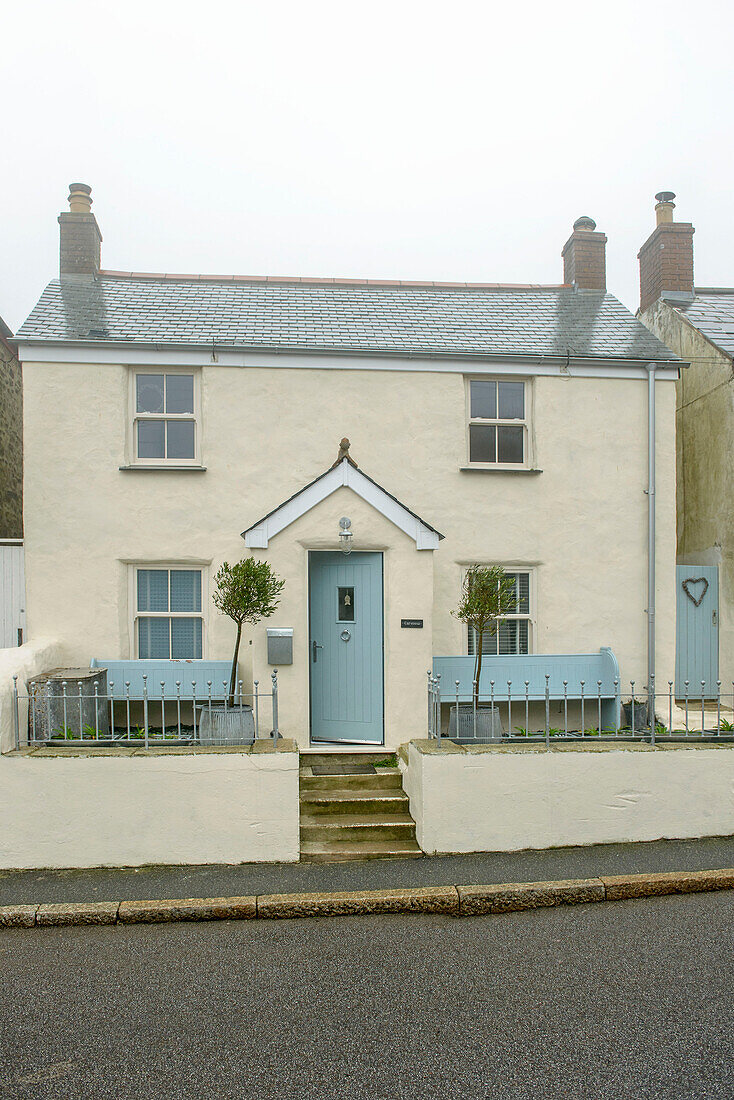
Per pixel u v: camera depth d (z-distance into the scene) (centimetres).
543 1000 437
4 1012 427
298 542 805
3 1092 360
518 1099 354
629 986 452
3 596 909
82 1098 356
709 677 1050
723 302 1255
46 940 519
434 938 521
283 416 930
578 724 931
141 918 545
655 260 1279
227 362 923
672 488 992
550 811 661
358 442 941
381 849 650
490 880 594
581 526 974
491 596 758
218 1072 374
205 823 632
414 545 811
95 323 947
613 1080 366
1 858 621
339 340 958
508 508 963
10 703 655
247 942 515
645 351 995
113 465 905
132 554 905
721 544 1053
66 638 893
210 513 916
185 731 877
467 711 754
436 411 952
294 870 619
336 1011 427
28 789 623
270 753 635
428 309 1100
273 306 1062
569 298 1177
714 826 686
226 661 870
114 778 627
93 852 625
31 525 892
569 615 970
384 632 815
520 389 991
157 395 934
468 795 651
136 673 866
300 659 801
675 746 692
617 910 567
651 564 970
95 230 1114
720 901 582
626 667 977
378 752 795
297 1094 358
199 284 1127
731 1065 377
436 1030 407
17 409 1301
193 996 443
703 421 1101
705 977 462
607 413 984
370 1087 363
